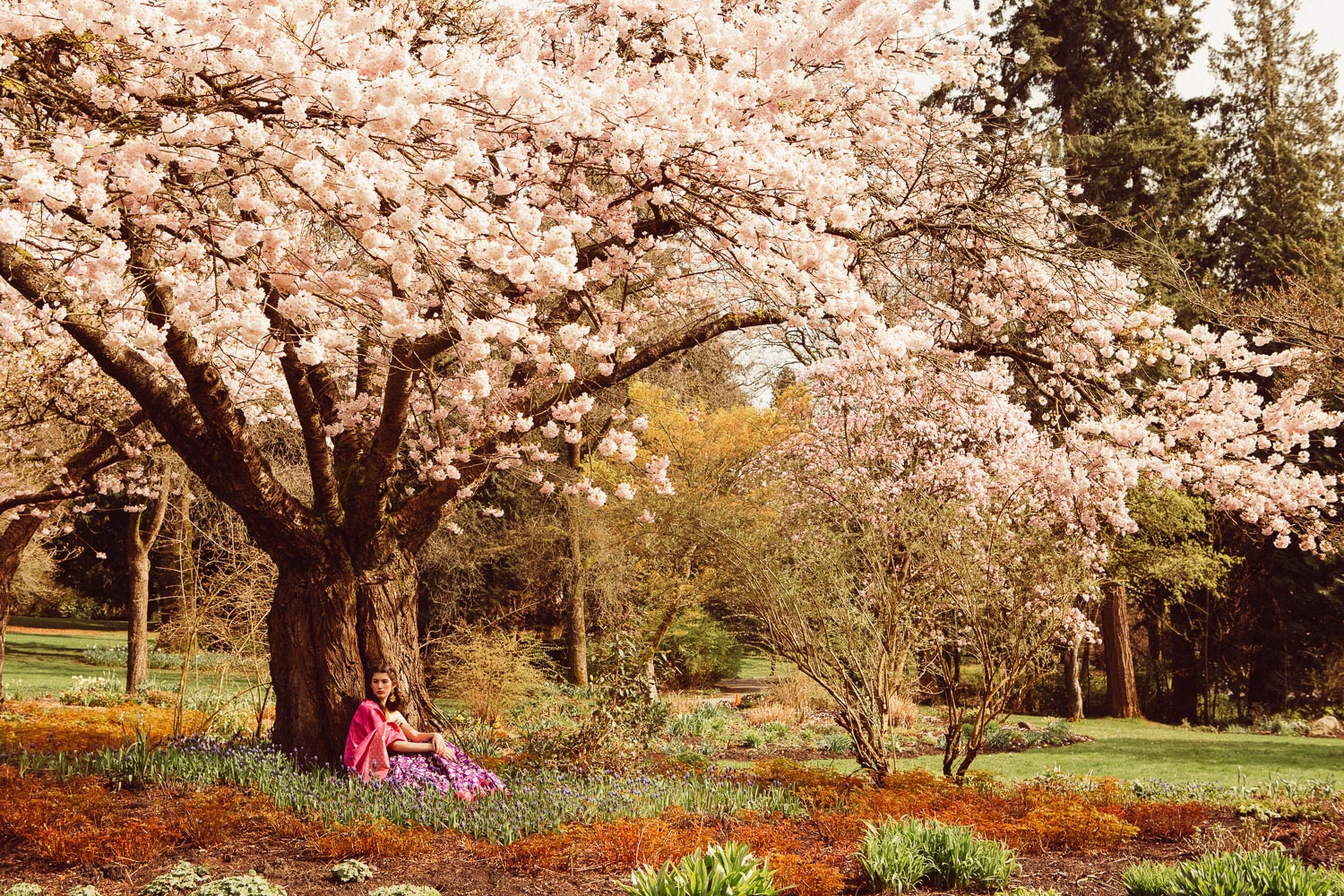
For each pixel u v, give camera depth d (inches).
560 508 865.5
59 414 452.8
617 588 843.4
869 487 397.1
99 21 167.6
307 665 308.3
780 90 237.8
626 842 230.2
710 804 296.0
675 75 212.8
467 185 176.4
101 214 175.3
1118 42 996.6
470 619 912.9
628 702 366.9
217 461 291.1
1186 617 1000.9
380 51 175.0
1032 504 382.9
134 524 706.2
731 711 791.7
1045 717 884.6
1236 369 372.2
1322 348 382.0
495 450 319.9
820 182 223.9
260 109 183.2
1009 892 219.6
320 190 174.4
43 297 224.8
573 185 273.4
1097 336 356.2
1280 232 1048.2
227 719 431.5
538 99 188.1
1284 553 913.5
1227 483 374.9
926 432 494.0
